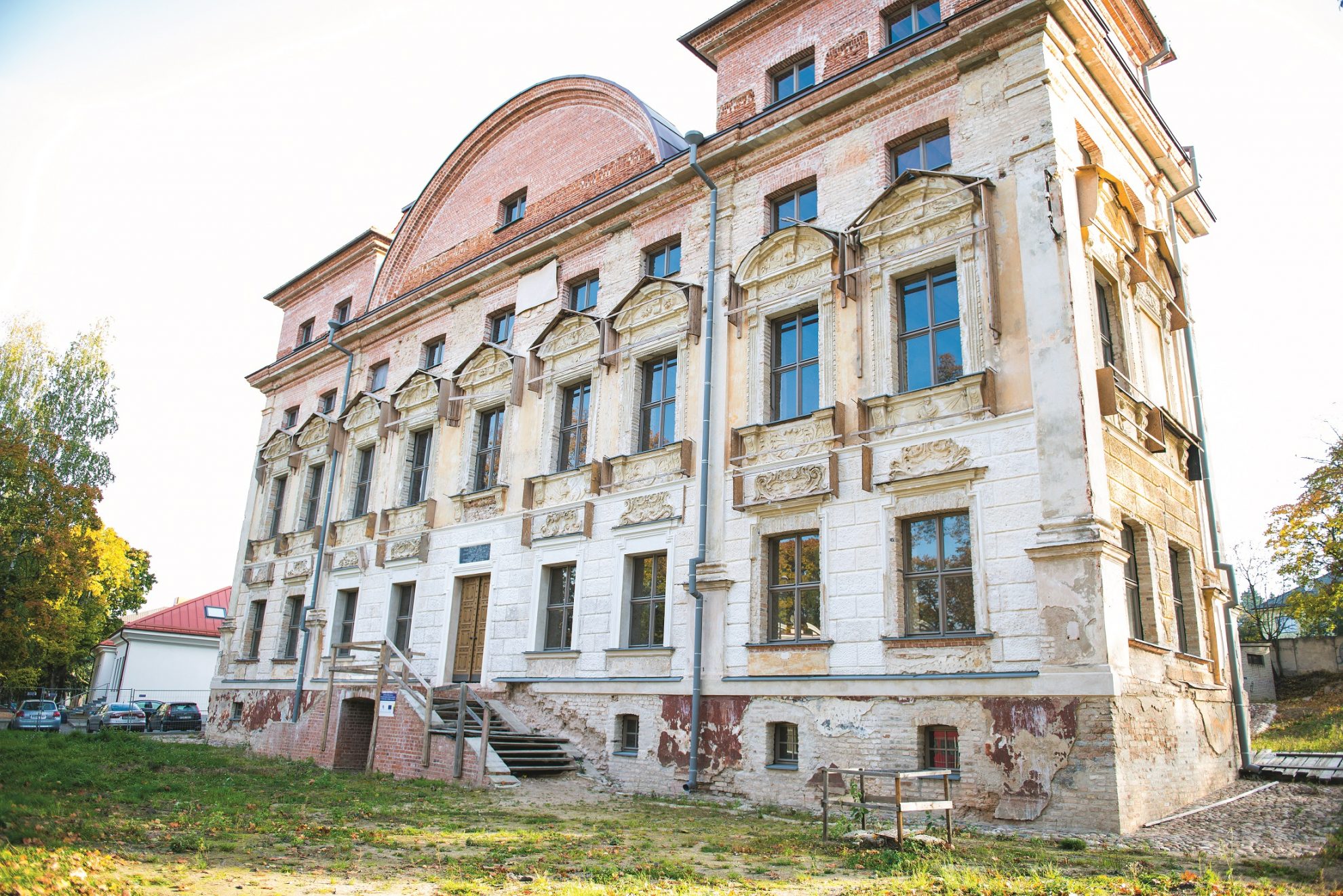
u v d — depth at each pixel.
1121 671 12.79
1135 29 22.00
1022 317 14.71
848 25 18.98
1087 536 13.04
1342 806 12.97
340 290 33.94
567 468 22.00
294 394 33.50
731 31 21.09
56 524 40.06
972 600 14.35
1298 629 45.75
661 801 15.80
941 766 13.95
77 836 8.62
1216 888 7.80
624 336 21.11
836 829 10.95
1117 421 15.16
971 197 15.57
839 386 16.73
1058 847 10.68
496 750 17.73
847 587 15.63
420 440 26.72
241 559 32.41
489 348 24.48
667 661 17.95
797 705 15.67
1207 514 18.98
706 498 18.00
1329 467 32.91
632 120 23.58
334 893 7.05
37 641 41.47
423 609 24.08
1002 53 16.03
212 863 8.06
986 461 14.48
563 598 20.89
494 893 7.26
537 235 24.09
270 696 28.44
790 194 19.14
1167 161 19.91
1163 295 18.80
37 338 47.38
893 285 16.61
